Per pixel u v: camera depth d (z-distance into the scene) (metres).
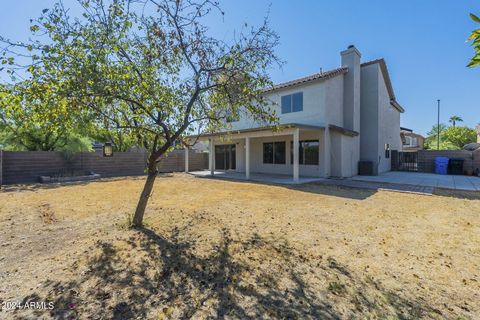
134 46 4.79
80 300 2.71
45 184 11.84
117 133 5.71
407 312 2.52
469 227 5.18
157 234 4.74
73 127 4.82
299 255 3.84
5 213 6.32
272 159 16.59
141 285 3.00
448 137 35.56
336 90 14.45
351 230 5.00
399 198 8.18
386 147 18.42
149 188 5.34
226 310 2.56
